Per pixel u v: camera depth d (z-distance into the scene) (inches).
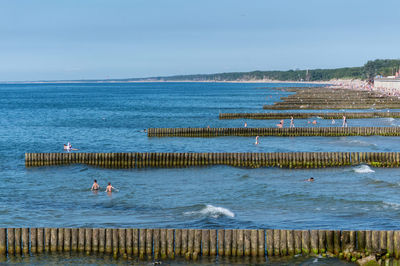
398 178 2812.5
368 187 2583.7
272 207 2204.7
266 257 1594.5
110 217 2052.2
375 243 1568.7
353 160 3201.3
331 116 5984.3
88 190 2566.4
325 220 1987.0
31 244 1633.9
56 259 1612.9
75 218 2039.9
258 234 1584.6
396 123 5531.5
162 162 3171.8
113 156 3171.8
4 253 1631.4
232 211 2137.1
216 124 5846.5
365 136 4520.2
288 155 3169.3
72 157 3213.6
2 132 5369.1
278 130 4525.1
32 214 2100.1
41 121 6633.9
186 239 1594.5
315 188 2568.9
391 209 2143.2
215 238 1593.3
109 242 1621.6
